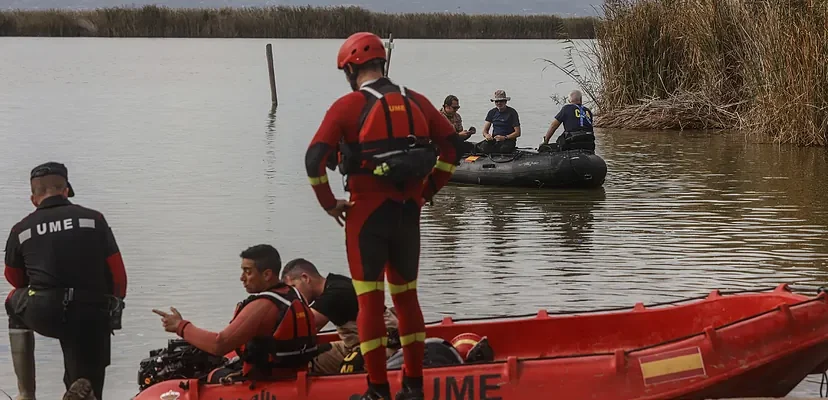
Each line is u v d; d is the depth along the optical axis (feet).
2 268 32.76
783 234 37.32
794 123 64.23
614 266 32.68
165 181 50.24
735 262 32.86
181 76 137.59
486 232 38.65
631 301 28.53
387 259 16.99
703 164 57.26
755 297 22.56
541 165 48.80
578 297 29.07
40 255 19.84
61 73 140.05
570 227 39.37
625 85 80.02
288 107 95.14
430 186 17.51
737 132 73.82
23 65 154.61
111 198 45.52
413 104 16.70
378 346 17.17
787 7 65.00
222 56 186.29
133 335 26.14
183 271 32.32
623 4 80.74
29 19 255.50
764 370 19.03
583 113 50.57
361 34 17.08
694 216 41.29
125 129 75.10
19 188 47.73
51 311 19.71
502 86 119.44
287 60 176.04
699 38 76.64
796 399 18.45
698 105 76.28
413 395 17.44
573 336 23.11
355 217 16.72
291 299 19.24
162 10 248.32
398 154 16.29
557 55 193.98
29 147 63.67
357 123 16.52
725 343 19.01
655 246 35.58
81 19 254.68
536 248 35.60
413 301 17.34
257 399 18.95
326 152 16.43
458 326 23.00
